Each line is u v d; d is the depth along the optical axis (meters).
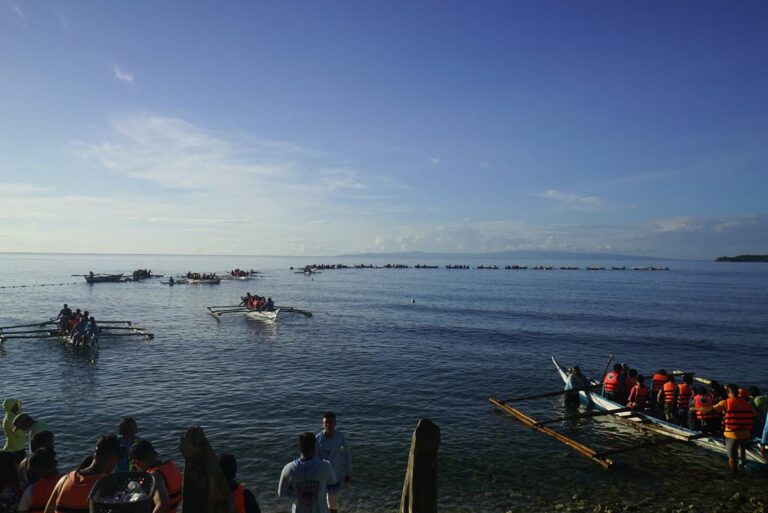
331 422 9.75
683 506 13.58
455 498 13.98
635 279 163.25
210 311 54.50
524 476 15.47
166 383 25.91
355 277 158.12
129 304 65.94
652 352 37.66
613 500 13.91
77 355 33.22
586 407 23.16
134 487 5.86
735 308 69.38
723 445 17.03
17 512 6.40
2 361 31.23
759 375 30.81
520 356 34.91
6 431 11.15
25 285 99.12
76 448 17.16
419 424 4.93
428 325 49.72
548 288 113.62
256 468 15.62
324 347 37.12
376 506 13.36
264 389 24.95
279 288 102.44
